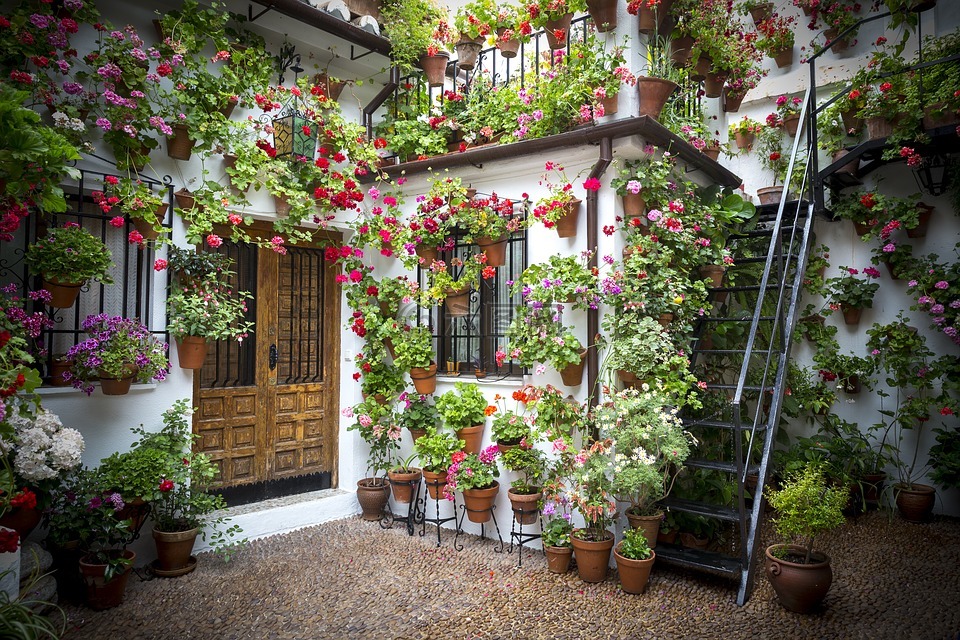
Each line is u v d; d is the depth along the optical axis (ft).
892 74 15.56
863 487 17.37
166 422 13.52
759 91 20.81
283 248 15.23
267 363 16.34
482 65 17.88
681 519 14.14
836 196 18.58
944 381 16.37
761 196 19.94
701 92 17.13
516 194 15.40
